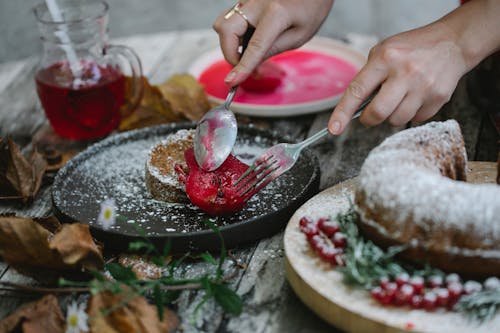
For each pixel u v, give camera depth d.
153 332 0.99
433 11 3.24
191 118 1.64
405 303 0.96
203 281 1.04
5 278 1.18
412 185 1.00
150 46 2.06
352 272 0.98
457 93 1.71
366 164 1.08
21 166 1.38
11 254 1.10
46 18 1.62
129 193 1.33
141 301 1.02
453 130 1.17
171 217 1.24
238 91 1.78
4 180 1.38
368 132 1.59
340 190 1.23
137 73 1.64
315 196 1.22
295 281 1.04
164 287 1.05
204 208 1.21
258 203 1.27
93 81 1.55
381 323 0.93
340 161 1.48
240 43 1.50
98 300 1.00
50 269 1.12
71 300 1.10
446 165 1.14
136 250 1.18
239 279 1.13
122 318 0.99
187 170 1.32
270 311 1.06
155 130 1.53
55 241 1.09
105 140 1.48
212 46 2.04
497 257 0.97
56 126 1.62
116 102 1.61
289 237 1.11
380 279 0.97
